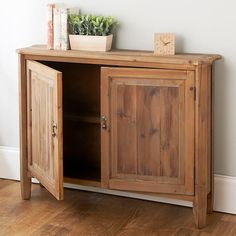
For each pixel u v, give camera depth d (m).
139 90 3.18
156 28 3.42
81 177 3.47
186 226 3.24
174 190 3.22
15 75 3.78
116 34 3.50
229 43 3.29
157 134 3.20
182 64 3.08
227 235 3.15
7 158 3.87
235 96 3.33
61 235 3.14
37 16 3.68
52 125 3.21
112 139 3.28
